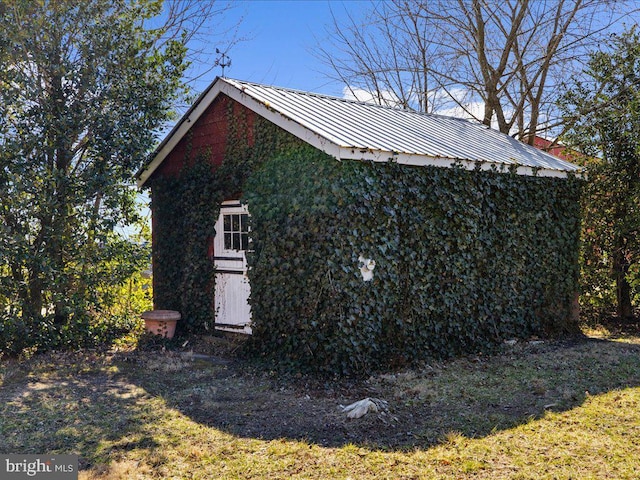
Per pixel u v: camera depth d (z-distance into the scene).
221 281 9.33
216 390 6.55
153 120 9.54
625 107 11.08
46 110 8.55
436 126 10.46
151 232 10.80
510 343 8.97
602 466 4.30
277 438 5.00
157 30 10.59
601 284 11.39
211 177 9.38
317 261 7.04
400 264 7.51
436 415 5.55
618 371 7.24
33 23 8.42
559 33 15.89
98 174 8.89
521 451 4.62
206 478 4.22
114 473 4.28
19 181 8.09
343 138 7.10
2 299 8.47
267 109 7.93
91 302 8.99
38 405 6.03
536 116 16.83
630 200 10.74
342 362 6.79
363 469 4.32
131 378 7.20
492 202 8.82
